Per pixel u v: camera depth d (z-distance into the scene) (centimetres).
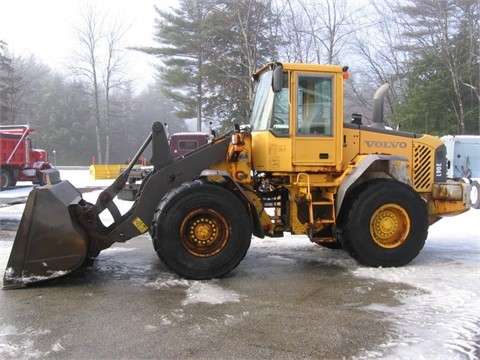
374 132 640
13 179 1908
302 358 336
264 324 399
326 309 436
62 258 505
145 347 353
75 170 3503
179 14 3247
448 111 2505
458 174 1541
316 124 595
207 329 388
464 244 742
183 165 569
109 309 436
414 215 595
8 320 407
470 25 2558
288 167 588
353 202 585
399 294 481
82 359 334
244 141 582
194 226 536
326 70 594
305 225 599
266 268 594
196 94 3119
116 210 569
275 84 557
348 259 644
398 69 2686
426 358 335
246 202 562
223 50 2672
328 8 2300
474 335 375
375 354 341
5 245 734
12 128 1969
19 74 4762
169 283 521
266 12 2239
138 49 3253
